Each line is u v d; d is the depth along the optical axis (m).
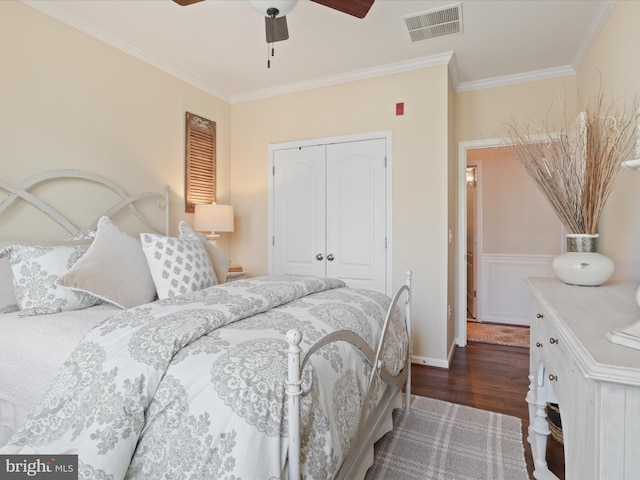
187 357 1.08
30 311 1.66
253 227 3.89
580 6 2.32
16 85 2.16
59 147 2.38
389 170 3.26
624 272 2.01
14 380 1.40
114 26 2.57
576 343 0.90
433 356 3.13
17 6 2.16
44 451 1.00
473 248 4.76
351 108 3.40
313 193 3.58
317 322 1.42
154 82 3.07
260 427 0.93
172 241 1.97
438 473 1.72
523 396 2.54
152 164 3.05
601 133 1.66
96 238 1.83
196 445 0.95
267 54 2.99
